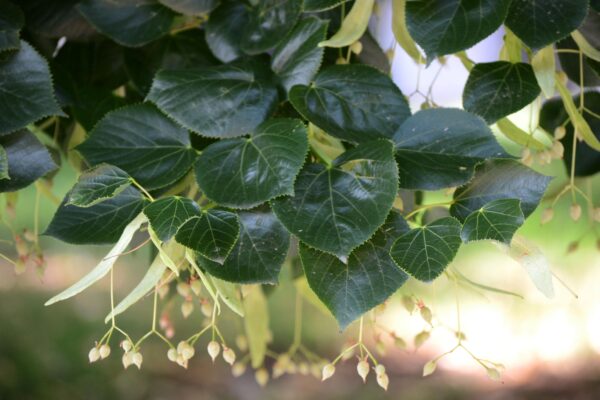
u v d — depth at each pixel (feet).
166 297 2.53
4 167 1.74
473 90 1.94
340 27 2.07
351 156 1.75
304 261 1.73
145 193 1.84
